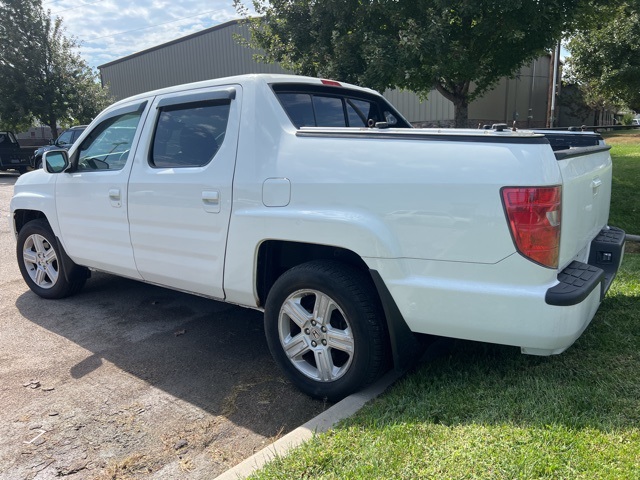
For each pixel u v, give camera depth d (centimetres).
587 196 308
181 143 382
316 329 313
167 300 528
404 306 280
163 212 381
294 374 326
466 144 263
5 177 2173
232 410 318
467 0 779
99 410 321
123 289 566
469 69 886
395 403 283
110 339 430
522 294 252
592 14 934
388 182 278
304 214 302
